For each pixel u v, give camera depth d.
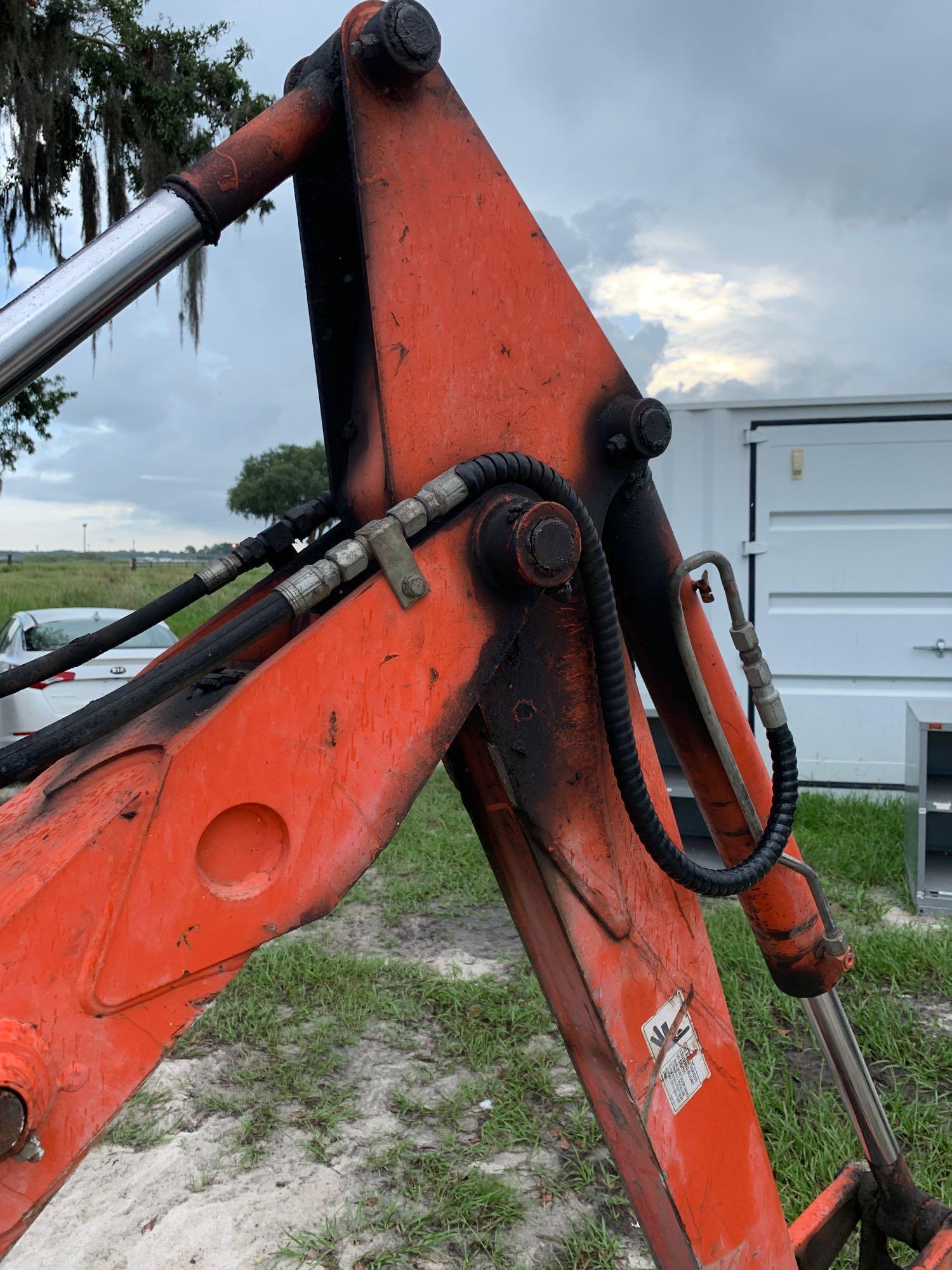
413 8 0.95
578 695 1.21
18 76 8.52
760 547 5.68
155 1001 0.80
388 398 1.00
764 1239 1.41
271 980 3.53
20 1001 0.74
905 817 5.00
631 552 1.29
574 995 1.25
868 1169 1.92
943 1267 1.63
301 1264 2.20
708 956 1.39
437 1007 3.39
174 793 0.82
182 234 0.92
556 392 1.15
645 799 1.16
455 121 1.04
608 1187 2.43
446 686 1.00
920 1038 3.04
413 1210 2.37
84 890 0.77
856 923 4.01
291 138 0.98
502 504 1.03
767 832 1.33
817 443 5.61
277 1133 2.70
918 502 5.55
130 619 1.23
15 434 13.12
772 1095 2.73
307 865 0.89
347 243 1.15
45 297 0.85
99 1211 2.39
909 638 5.61
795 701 5.74
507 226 1.09
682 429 5.72
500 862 1.27
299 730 0.89
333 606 1.11
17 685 1.20
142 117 9.41
